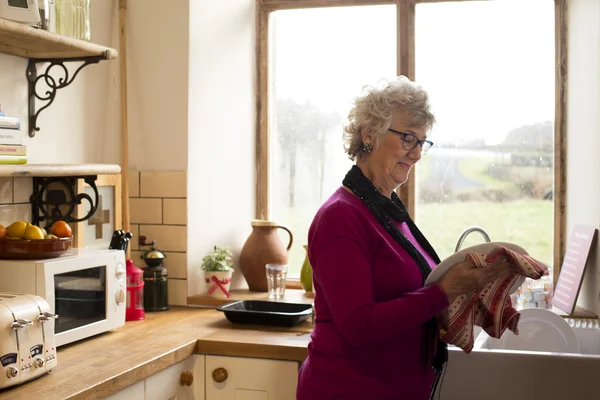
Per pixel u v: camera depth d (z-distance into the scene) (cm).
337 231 156
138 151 296
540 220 306
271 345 221
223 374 225
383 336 149
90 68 274
